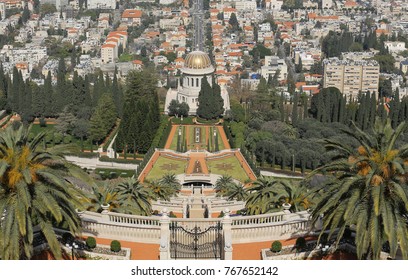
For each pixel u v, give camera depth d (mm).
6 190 153375
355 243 158125
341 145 162375
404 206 154125
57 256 153375
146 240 178875
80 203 158875
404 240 148250
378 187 148625
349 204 149125
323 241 172750
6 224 148750
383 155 154125
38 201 153000
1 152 153875
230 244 163250
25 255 159250
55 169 159875
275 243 171625
